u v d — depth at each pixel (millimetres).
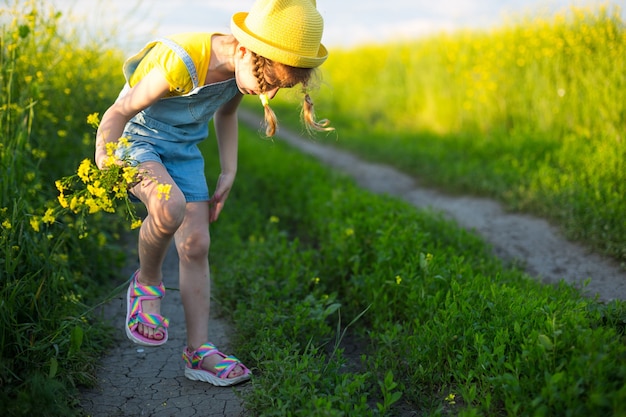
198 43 2477
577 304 2746
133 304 2652
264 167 6895
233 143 2951
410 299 3152
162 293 2697
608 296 3531
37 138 4242
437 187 6598
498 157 6883
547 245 4480
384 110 11945
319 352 3020
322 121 3100
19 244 2902
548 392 2092
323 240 4551
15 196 3186
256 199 5977
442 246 4176
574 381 2107
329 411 2184
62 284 3230
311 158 8211
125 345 3170
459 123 9211
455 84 9438
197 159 2768
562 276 3926
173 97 2572
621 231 4164
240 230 5016
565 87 7086
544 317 2592
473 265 3764
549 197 5074
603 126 6352
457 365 2557
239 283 3744
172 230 2471
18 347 2619
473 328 2660
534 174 5609
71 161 4566
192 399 2623
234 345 3105
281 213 5559
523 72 8008
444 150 7613
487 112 8367
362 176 7473
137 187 2547
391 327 3066
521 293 3088
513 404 2236
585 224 4504
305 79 2510
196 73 2469
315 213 5035
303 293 3574
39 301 2873
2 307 2594
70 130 4812
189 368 2781
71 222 3865
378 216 4270
